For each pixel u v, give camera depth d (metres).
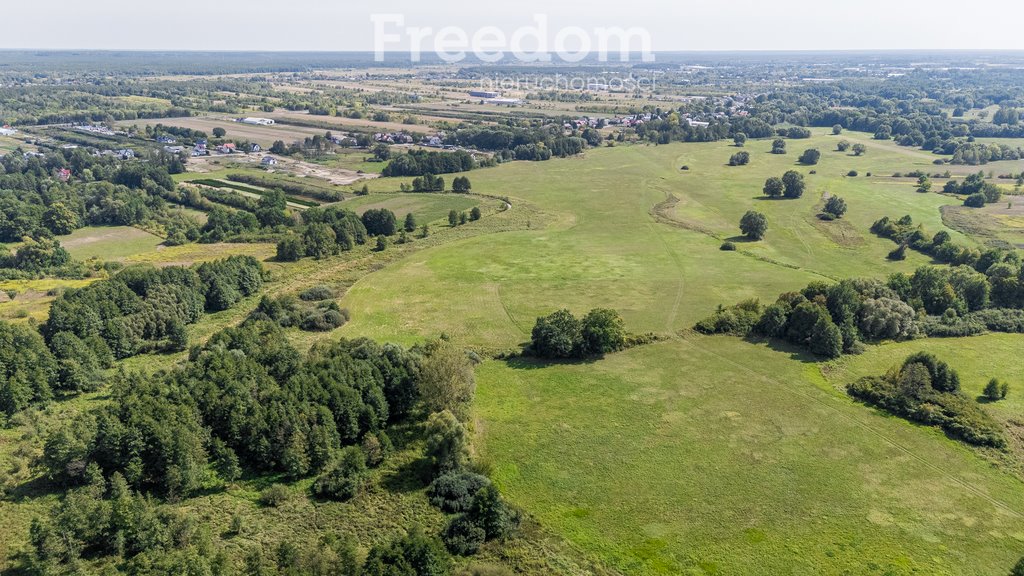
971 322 110.25
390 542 60.47
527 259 149.00
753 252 155.38
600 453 76.56
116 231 170.12
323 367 83.62
